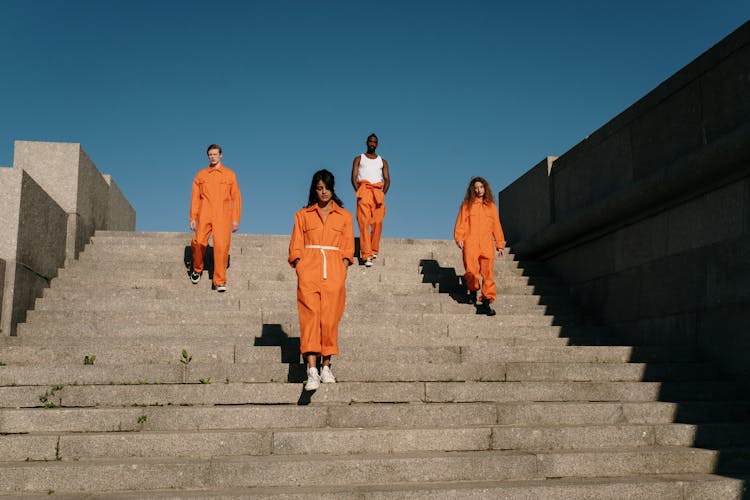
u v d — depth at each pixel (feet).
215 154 26.81
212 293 25.84
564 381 19.30
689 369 20.08
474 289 26.66
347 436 15.21
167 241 30.86
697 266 21.62
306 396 17.31
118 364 18.61
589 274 28.53
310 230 17.90
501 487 13.48
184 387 16.99
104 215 34.99
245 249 30.60
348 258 18.06
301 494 12.84
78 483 13.35
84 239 30.30
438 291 28.63
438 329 23.50
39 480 13.28
